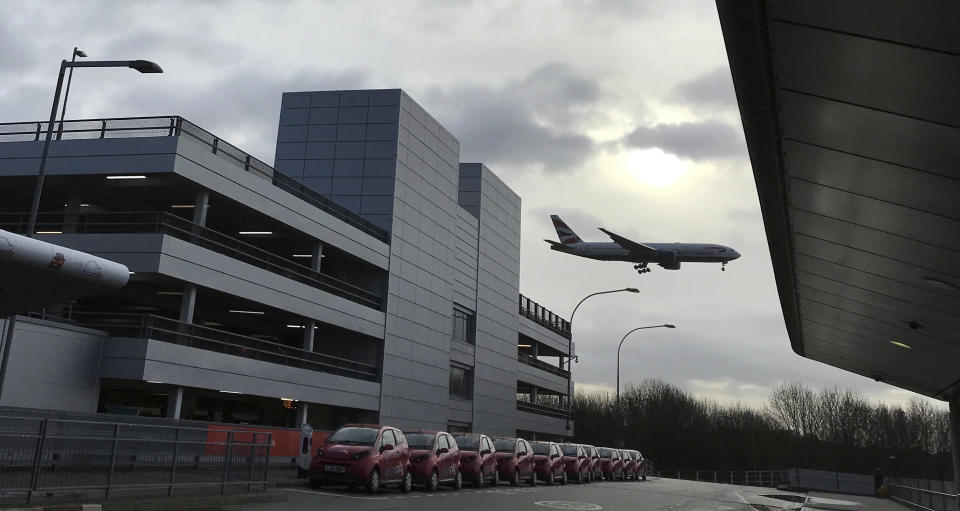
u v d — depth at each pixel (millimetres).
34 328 24297
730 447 111312
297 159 43719
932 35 6438
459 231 52750
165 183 29609
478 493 23391
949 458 105875
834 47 7031
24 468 11625
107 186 30578
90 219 33375
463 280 52906
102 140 28859
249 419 41531
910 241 11680
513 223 63094
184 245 28312
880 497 42719
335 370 39312
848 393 111688
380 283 41938
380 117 43625
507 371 59594
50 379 24641
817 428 111000
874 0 6168
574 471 34750
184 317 28688
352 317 38500
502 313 59469
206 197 29953
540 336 70250
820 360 27672
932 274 13023
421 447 23078
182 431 15320
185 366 28031
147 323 27547
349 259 40531
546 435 75500
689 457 112812
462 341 52125
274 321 40656
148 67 21922
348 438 20781
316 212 36125
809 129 8812
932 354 20203
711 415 123438
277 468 27859
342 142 43562
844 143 8930
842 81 7582
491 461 27359
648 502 24078
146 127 28922
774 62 7566
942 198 9688
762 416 120438
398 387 42312
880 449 107062
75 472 12555
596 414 121812
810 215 11766
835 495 42188
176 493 14852
